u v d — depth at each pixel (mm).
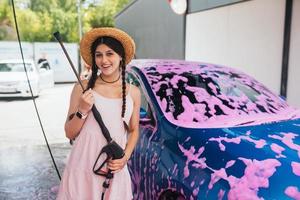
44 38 29844
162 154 2539
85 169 2021
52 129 7270
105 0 35031
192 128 2582
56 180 4340
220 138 2400
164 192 2422
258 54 6996
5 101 11391
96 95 2006
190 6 9773
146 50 14992
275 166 2082
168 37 11938
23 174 4547
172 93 2975
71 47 19234
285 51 6207
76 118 1944
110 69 1988
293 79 6145
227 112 2875
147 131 2848
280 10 6324
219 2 8188
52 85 14430
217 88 3125
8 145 6020
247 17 7262
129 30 18516
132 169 2945
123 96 1987
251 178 2014
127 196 2150
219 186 2041
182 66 3463
